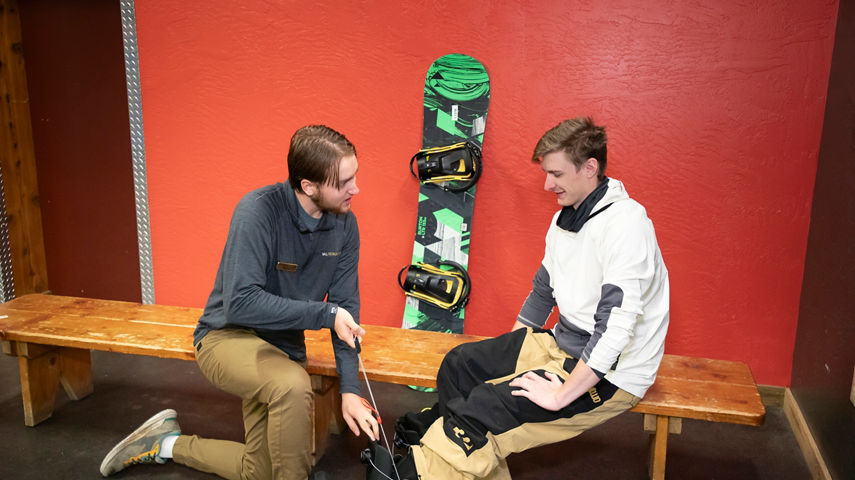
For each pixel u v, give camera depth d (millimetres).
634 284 1756
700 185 2656
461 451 1824
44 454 2357
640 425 2660
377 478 1841
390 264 3012
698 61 2545
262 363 1884
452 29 2707
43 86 3512
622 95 2633
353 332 1893
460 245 2814
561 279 2004
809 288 2537
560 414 1856
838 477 2078
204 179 3094
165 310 2699
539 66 2668
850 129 2178
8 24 3398
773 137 2557
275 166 3018
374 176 2930
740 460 2410
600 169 1882
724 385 2146
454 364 2076
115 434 2508
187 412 2695
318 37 2836
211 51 2939
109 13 3342
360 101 2863
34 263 3699
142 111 3066
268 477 2002
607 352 1734
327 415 2393
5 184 3498
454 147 2715
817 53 2453
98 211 3648
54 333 2422
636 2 2541
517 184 2801
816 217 2498
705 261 2723
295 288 2031
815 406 2381
